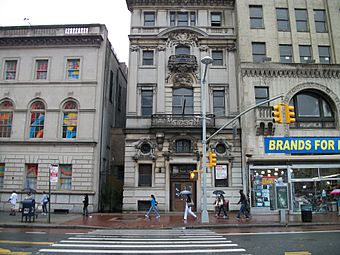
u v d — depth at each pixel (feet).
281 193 63.57
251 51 95.96
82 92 93.04
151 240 42.75
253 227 58.23
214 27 100.07
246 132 89.71
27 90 94.17
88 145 89.71
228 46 99.09
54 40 95.61
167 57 97.81
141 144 91.61
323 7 102.42
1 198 88.43
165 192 88.89
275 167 88.02
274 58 96.32
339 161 89.20
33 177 90.07
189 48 99.14
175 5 102.22
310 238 43.62
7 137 92.48
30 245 37.73
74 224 59.77
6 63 96.99
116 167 104.22
